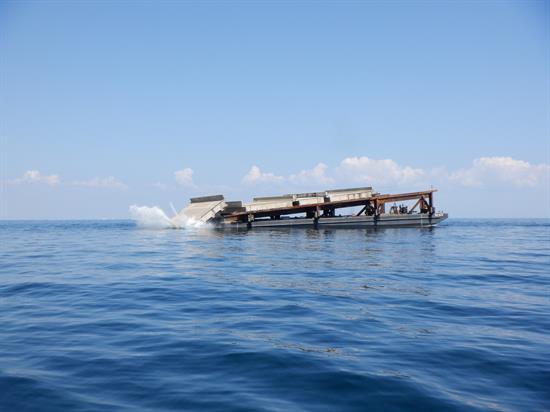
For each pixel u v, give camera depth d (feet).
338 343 29.55
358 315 37.91
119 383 22.44
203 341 29.89
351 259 83.71
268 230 199.41
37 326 34.30
